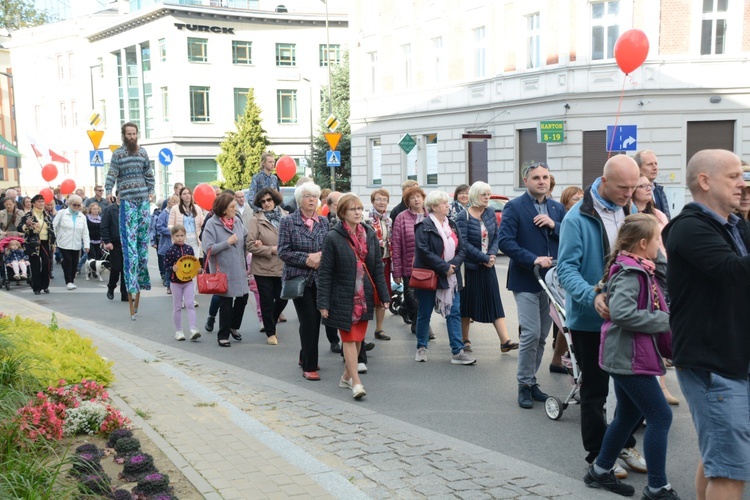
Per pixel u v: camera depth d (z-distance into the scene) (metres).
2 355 5.75
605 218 5.32
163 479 4.43
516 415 6.86
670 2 25.89
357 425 6.46
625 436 4.84
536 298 7.05
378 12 38.66
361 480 5.03
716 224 3.99
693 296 3.96
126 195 12.07
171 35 54.59
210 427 5.96
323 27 59.50
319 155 50.03
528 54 29.86
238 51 57.34
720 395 3.89
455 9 33.50
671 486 4.98
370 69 39.84
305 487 4.63
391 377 8.41
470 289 9.34
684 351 3.98
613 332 4.62
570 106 27.62
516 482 5.04
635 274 4.50
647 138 26.41
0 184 63.94
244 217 14.20
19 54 70.12
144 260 12.53
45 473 4.20
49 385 6.00
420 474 5.16
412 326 11.06
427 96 35.53
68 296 15.80
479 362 9.10
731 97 25.91
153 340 10.81
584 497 4.80
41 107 69.12
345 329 7.48
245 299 10.77
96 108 63.31
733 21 25.78
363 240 7.65
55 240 16.73
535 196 7.23
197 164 56.66
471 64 32.94
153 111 57.16
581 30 27.25
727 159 4.01
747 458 3.88
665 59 25.98
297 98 59.62
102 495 4.27
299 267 8.31
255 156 51.12
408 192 10.68
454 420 6.71
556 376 8.25
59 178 68.31
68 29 64.75
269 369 8.95
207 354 9.80
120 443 5.09
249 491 4.54
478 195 9.20
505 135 31.00
